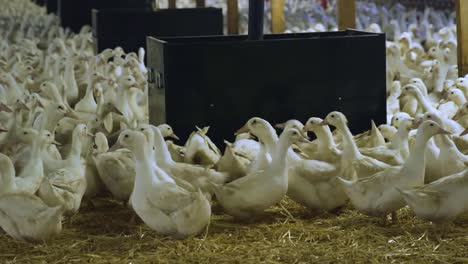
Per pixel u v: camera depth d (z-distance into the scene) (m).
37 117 8.08
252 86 7.86
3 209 6.35
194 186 6.77
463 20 8.73
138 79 9.41
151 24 11.80
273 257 6.21
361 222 6.62
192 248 6.33
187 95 7.80
